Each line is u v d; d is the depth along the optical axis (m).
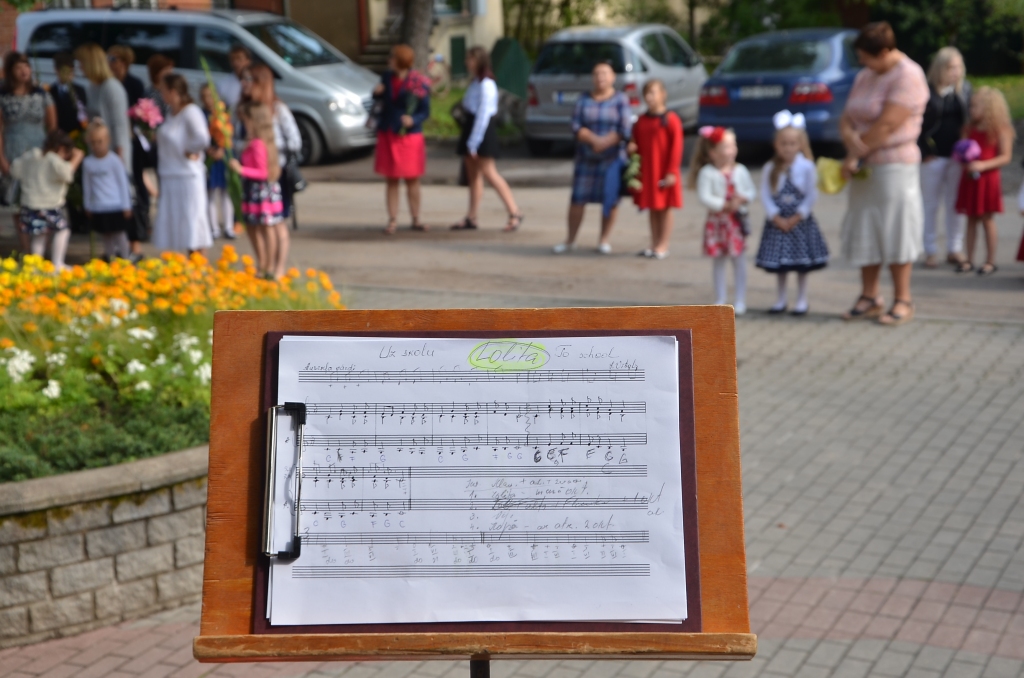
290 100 16.67
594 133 10.66
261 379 2.37
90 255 10.68
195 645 2.22
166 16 16.84
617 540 2.28
